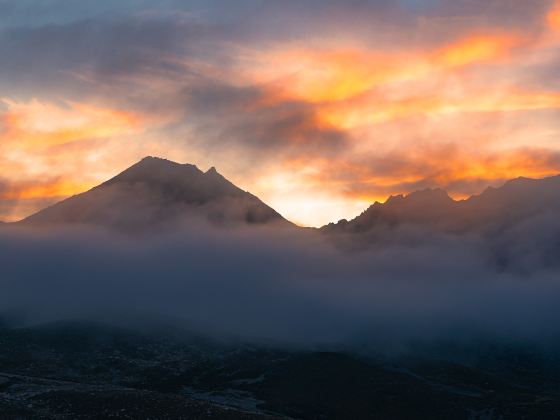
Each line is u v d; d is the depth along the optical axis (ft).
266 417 631.15
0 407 574.56
